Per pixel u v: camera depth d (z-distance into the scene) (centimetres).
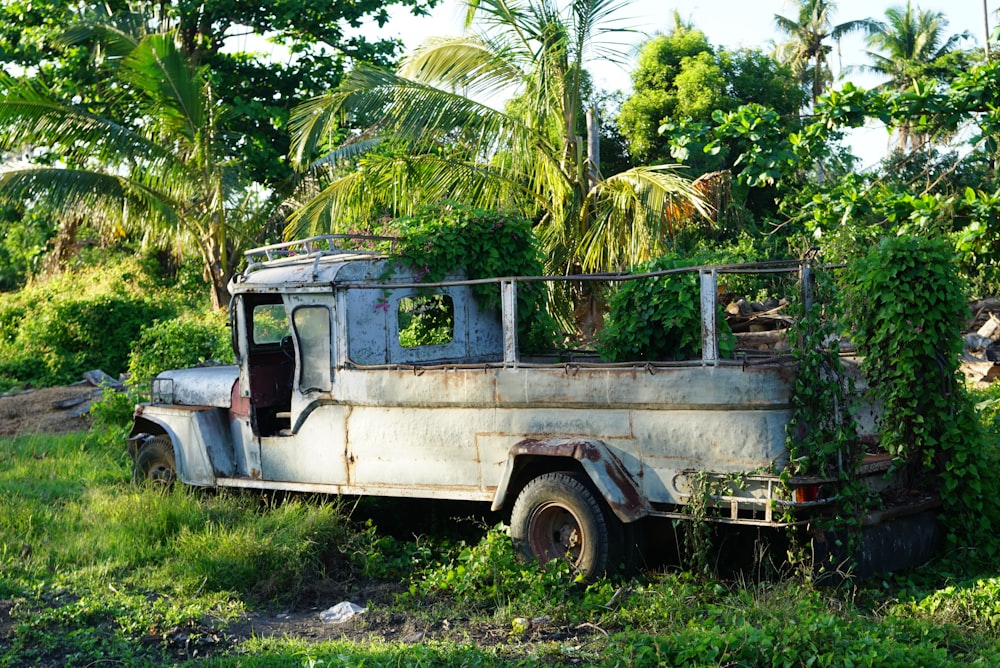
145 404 931
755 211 2725
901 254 624
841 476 586
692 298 702
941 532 663
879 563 614
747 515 604
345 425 768
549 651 522
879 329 633
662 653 487
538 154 1380
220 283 2078
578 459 626
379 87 1355
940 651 480
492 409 690
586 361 836
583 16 1340
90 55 2320
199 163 1970
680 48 2894
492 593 638
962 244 832
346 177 1459
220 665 521
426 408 721
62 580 685
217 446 857
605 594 609
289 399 866
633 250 1305
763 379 583
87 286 2605
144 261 2825
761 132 893
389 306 788
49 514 855
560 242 1387
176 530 789
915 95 865
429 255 813
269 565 705
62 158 2144
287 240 1514
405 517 835
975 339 1390
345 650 533
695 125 912
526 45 1370
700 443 606
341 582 712
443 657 510
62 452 1205
